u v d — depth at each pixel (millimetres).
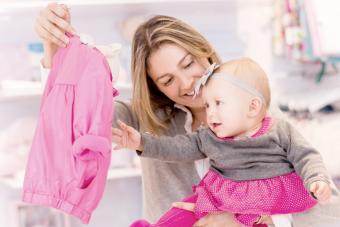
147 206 1411
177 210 1173
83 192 1036
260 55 2602
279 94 2623
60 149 1059
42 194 1056
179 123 1393
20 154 2330
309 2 2320
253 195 1122
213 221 1160
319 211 1166
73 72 1096
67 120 1065
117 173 2311
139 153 1207
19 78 2367
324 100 2357
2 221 2453
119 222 2635
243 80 1144
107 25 2418
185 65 1277
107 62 1115
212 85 1163
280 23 2508
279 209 1121
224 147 1167
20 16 2344
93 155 1030
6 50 2346
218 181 1167
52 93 1102
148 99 1338
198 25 2512
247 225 1137
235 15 2557
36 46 2264
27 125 2367
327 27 2299
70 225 2516
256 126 1173
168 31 1279
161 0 2221
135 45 1333
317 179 1018
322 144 2205
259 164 1139
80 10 2268
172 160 1217
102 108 1050
